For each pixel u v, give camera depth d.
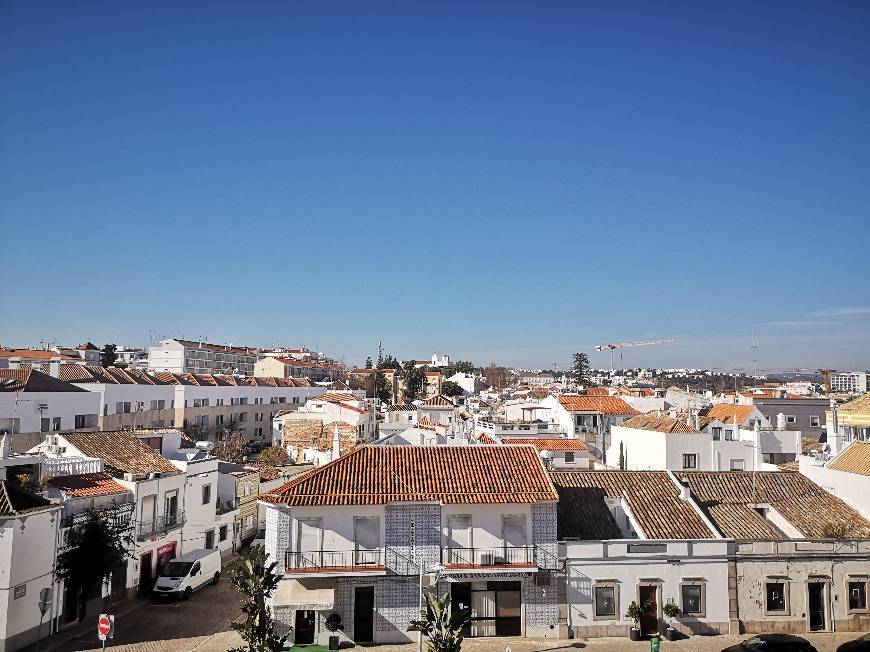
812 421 86.44
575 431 78.25
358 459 39.16
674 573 36.25
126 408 93.69
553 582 35.91
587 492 41.84
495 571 35.03
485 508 36.12
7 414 67.00
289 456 100.12
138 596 43.56
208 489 53.12
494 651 33.62
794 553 36.81
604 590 36.00
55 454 45.09
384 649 34.28
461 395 196.38
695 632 35.94
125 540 41.34
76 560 36.97
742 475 45.03
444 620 27.95
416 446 40.81
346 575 34.72
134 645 35.00
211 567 47.09
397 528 35.72
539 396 142.12
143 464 46.88
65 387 76.19
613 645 34.56
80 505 38.53
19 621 33.41
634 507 40.34
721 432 61.84
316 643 34.81
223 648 34.62
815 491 44.06
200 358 184.25
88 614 38.72
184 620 39.22
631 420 67.25
